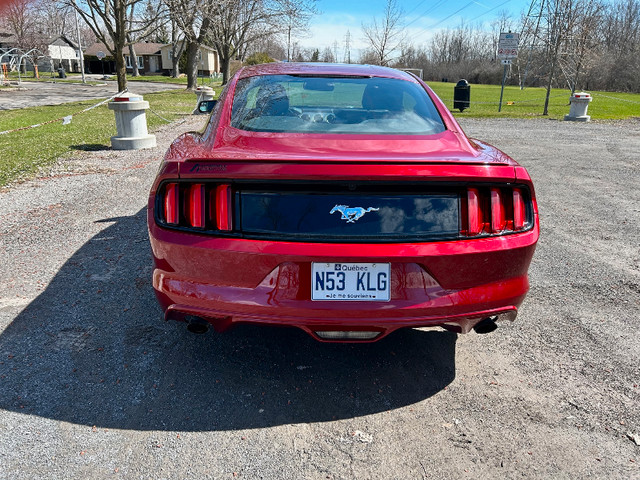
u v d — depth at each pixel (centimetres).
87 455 208
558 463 211
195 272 231
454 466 208
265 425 229
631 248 480
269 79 331
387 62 4478
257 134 264
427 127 283
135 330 305
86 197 609
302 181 217
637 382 269
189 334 303
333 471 204
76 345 287
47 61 7575
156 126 1338
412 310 227
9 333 297
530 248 241
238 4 3441
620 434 228
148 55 7625
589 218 579
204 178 223
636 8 6288
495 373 275
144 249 436
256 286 225
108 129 1276
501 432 229
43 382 252
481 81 6712
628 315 346
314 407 243
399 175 216
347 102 304
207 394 249
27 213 540
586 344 307
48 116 1633
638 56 4644
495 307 241
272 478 200
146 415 233
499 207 233
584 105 1767
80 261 407
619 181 784
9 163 802
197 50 3400
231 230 224
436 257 224
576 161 952
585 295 376
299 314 225
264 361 279
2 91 3141
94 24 2211
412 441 222
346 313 225
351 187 220
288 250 219
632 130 1525
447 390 259
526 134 1379
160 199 238
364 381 264
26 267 394
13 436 215
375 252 219
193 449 213
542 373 276
